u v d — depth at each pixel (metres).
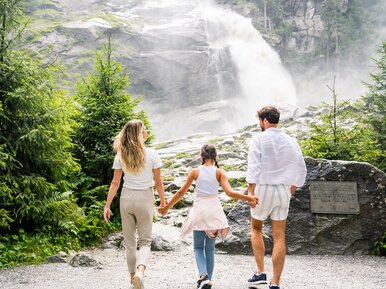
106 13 44.12
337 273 6.44
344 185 8.12
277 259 4.87
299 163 5.14
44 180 8.11
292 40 51.31
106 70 10.43
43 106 8.25
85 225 8.81
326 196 8.12
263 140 5.10
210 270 5.22
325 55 49.47
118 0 50.09
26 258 7.05
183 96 42.28
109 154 9.98
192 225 5.12
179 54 41.69
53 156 8.55
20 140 7.94
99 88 10.38
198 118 40.09
